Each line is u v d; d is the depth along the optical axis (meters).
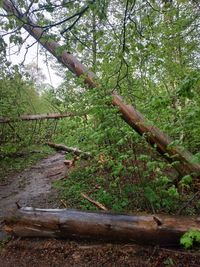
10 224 4.79
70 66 7.48
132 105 6.14
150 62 6.82
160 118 5.50
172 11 6.37
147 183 5.21
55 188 7.24
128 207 5.15
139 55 5.42
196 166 5.30
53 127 13.46
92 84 6.91
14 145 11.58
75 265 4.01
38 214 4.66
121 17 4.79
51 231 4.56
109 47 4.64
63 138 9.22
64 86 7.79
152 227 4.01
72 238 4.54
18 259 4.33
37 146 13.27
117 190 5.77
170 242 3.98
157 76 7.62
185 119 4.54
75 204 5.82
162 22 7.10
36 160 11.19
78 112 6.88
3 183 8.48
